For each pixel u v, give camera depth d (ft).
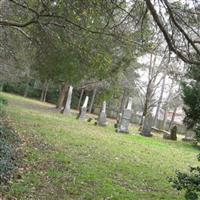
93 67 45.75
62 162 41.37
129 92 145.18
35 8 40.42
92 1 33.76
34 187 31.60
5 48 59.26
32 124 65.51
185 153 68.13
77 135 63.00
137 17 30.42
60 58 49.85
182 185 25.36
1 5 47.09
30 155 41.19
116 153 53.62
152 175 43.42
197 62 27.78
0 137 41.34
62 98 124.16
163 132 106.73
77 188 33.40
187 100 47.42
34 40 46.14
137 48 40.42
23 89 186.50
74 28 42.16
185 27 28.60
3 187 29.81
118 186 36.11
